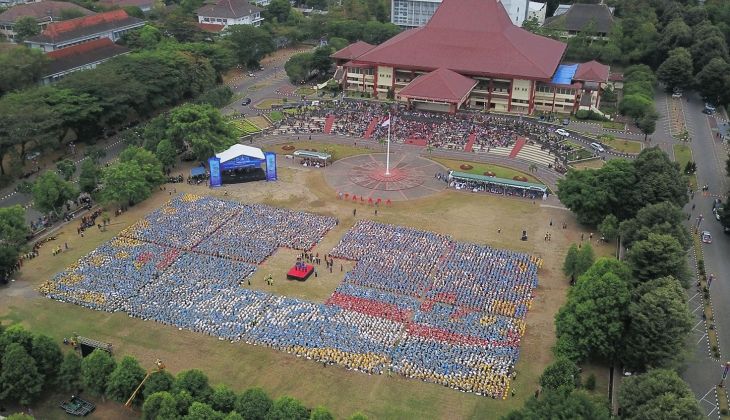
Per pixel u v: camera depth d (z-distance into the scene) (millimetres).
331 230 180125
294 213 189250
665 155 186000
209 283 152125
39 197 176750
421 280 154000
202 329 135625
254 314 140375
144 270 157000
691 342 128500
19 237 161500
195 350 129875
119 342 131875
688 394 100188
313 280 155125
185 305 143500
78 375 116938
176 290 149000
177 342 132125
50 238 173375
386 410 114625
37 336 117750
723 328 139375
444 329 135250
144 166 196000
